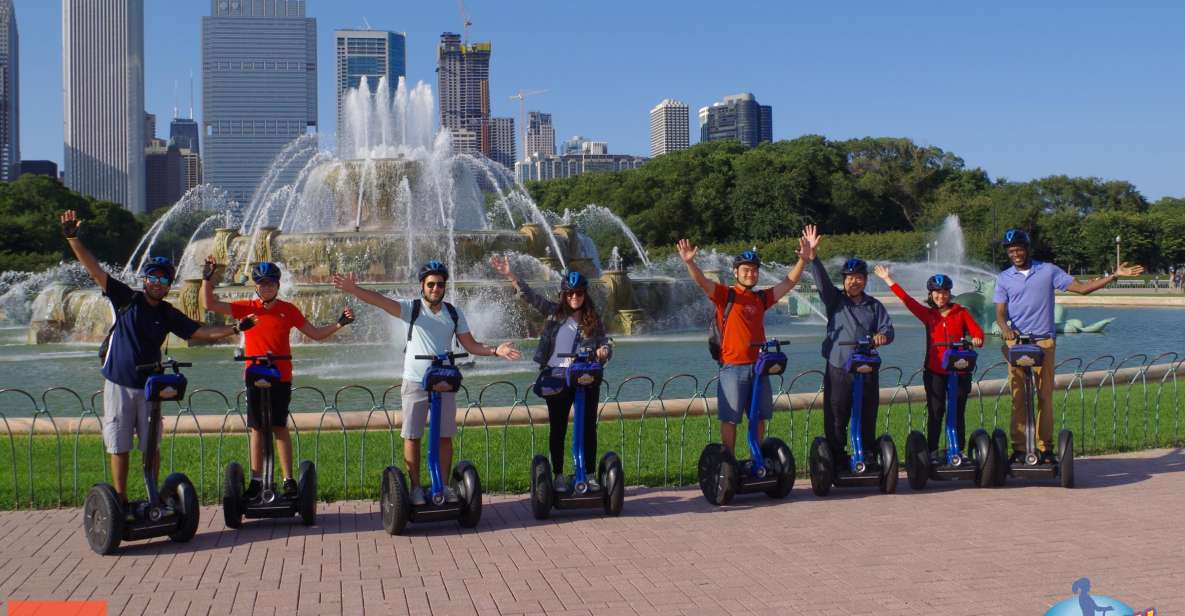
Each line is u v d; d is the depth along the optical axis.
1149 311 45.47
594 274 37.81
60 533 8.27
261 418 8.40
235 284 32.72
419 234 33.34
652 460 10.85
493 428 12.19
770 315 39.50
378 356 23.66
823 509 8.97
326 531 8.33
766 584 6.69
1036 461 9.80
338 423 11.72
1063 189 111.94
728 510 8.98
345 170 39.31
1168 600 6.27
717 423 12.62
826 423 9.79
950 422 9.86
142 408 7.97
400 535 8.16
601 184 104.75
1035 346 9.70
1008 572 6.91
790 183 97.75
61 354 25.73
